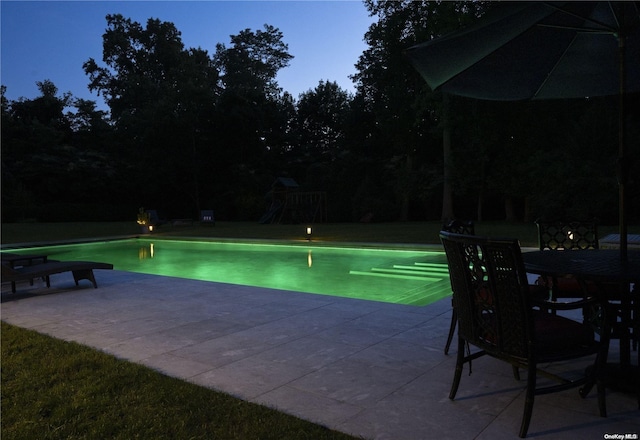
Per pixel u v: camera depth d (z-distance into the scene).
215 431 2.36
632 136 18.86
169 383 2.99
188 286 6.59
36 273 6.01
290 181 30.53
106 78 56.50
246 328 4.31
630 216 19.42
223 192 36.72
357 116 33.38
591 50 4.01
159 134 35.47
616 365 3.03
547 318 2.69
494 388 2.86
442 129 23.98
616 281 2.41
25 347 3.85
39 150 35.50
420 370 3.17
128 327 4.44
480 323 2.57
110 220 34.09
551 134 23.50
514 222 24.05
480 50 3.63
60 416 2.58
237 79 52.50
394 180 29.48
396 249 11.97
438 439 2.26
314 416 2.52
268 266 10.74
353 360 3.40
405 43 25.00
